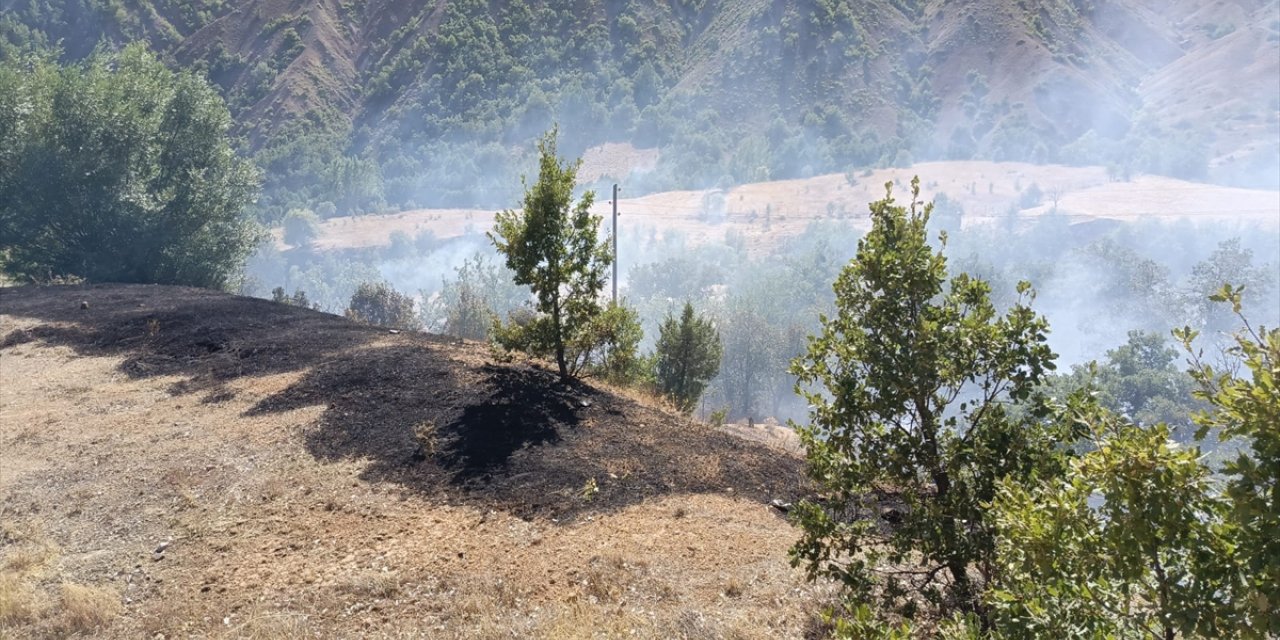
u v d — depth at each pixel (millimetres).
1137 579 2725
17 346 13539
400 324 24125
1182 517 2609
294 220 109938
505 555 6078
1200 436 2518
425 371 9938
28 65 26344
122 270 25047
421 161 167625
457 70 196625
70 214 24297
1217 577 2537
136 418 9422
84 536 6680
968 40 196250
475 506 6820
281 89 197875
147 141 25078
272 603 5480
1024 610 3137
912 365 4438
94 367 12016
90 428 9203
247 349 11922
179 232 25797
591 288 9961
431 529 6445
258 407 9320
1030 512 3047
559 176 9375
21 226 24438
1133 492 2625
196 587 5766
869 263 4586
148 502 7160
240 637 5113
